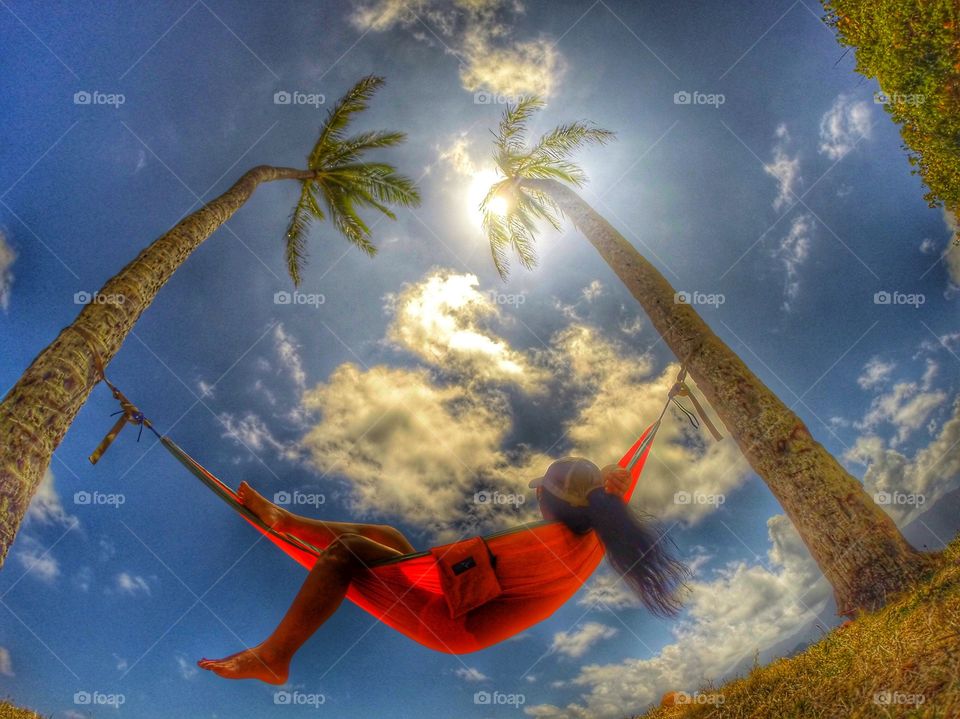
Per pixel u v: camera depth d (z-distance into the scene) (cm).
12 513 535
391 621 350
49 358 616
